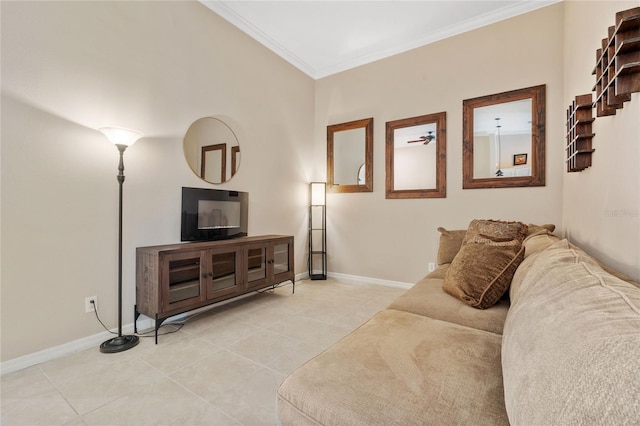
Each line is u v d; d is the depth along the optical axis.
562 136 2.89
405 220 3.81
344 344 1.19
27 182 1.89
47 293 1.97
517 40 3.12
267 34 3.57
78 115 2.11
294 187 4.24
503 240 1.85
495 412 0.78
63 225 2.04
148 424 1.36
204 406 1.48
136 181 2.45
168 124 2.67
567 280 0.81
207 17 3.02
